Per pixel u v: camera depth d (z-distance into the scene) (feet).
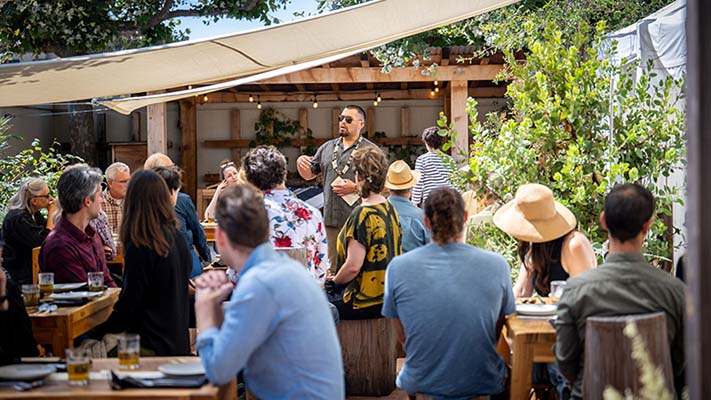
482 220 18.45
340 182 22.20
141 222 12.71
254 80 27.40
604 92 19.17
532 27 24.36
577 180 17.97
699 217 5.57
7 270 19.52
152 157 22.26
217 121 48.19
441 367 11.57
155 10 39.75
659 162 18.30
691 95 5.67
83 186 15.44
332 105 48.06
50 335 12.98
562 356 10.31
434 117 47.93
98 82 19.60
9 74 17.56
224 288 9.30
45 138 47.14
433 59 34.94
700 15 5.52
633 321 9.11
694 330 5.65
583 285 10.18
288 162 48.42
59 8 36.88
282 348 8.69
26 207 20.11
